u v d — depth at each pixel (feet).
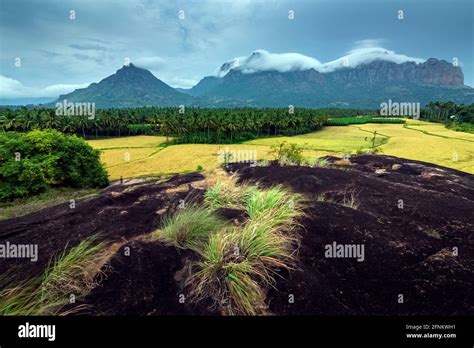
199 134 264.11
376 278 10.87
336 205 15.93
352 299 10.05
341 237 12.98
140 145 240.94
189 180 24.66
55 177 84.02
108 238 13.24
